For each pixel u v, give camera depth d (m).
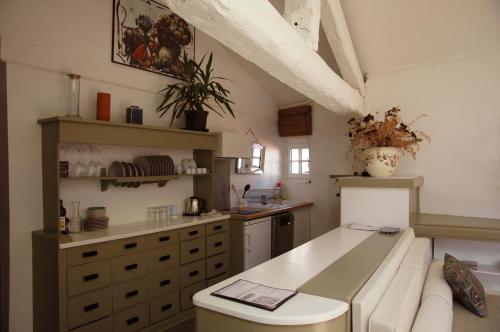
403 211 2.87
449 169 3.55
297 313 1.22
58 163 2.40
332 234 2.68
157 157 3.22
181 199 3.71
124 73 3.12
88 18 2.86
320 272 1.69
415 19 3.28
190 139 3.35
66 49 2.71
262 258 3.84
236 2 1.40
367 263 1.85
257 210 4.03
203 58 3.58
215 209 4.04
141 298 2.77
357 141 3.52
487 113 3.33
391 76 3.89
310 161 4.90
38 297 2.48
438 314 1.72
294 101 5.00
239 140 3.92
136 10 3.22
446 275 2.31
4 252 2.48
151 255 2.85
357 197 3.06
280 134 5.18
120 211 3.10
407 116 3.79
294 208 4.39
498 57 3.26
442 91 3.58
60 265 2.27
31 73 2.52
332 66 4.11
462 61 3.45
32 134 2.52
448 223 2.98
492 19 3.04
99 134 2.59
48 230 2.52
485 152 3.35
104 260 2.51
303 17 2.21
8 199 2.43
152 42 3.37
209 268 3.41
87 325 2.41
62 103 2.69
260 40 1.66
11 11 2.40
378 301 1.51
